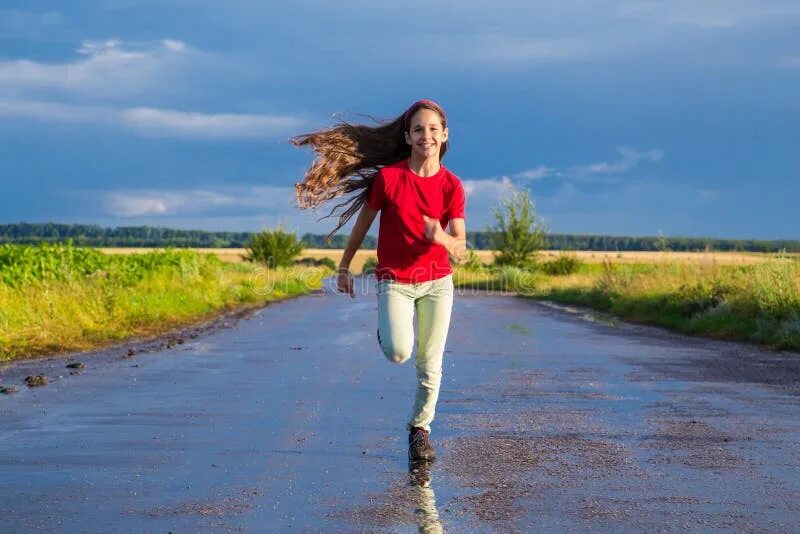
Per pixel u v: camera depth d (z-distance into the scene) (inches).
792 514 183.5
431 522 177.3
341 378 399.5
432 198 233.6
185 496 196.7
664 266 1042.1
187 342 577.3
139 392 354.3
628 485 208.5
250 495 198.1
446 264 241.8
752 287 719.7
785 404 331.3
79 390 358.6
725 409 319.6
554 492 201.9
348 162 246.5
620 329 724.0
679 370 436.1
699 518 180.2
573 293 1251.2
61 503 189.6
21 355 484.7
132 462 230.5
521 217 1916.8
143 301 765.9
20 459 232.8
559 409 319.0
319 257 3159.5
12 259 760.3
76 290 666.2
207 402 330.0
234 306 1035.9
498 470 224.2
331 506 189.5
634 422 293.3
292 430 276.5
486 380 396.2
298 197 250.4
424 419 240.1
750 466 228.4
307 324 748.6
